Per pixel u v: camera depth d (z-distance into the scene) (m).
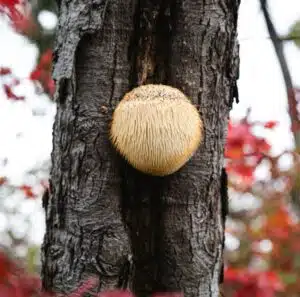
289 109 2.57
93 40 2.07
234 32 2.12
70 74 2.07
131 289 2.06
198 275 2.09
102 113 2.06
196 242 2.09
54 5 3.42
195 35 2.09
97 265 2.04
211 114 2.10
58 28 2.10
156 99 2.04
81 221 2.05
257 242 3.45
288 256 3.35
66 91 2.08
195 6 2.09
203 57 2.09
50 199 2.10
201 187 2.08
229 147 2.71
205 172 2.09
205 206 2.09
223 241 2.13
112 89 2.07
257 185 3.22
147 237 2.10
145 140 2.02
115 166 2.07
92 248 2.05
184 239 2.08
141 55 2.10
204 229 2.09
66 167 2.07
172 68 2.10
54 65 2.10
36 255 3.37
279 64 2.56
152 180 2.09
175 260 2.09
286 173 2.88
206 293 2.10
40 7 3.39
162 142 2.02
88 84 2.07
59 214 2.08
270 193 3.28
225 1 2.10
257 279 2.61
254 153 2.76
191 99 2.09
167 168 2.04
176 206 2.08
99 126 2.06
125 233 2.06
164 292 2.09
